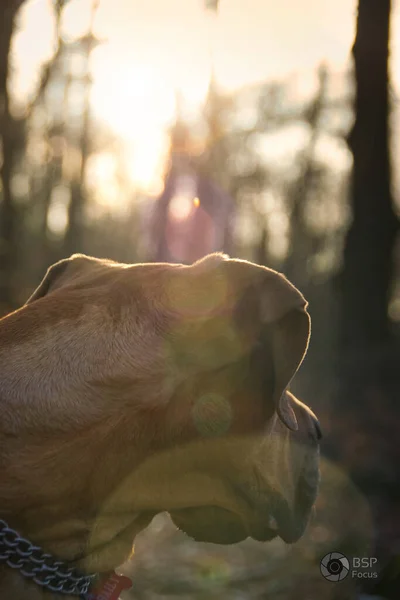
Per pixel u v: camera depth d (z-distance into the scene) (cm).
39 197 2184
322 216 2567
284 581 532
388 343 1157
